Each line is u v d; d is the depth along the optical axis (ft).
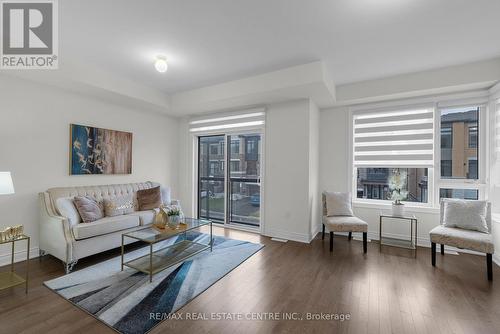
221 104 13.56
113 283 7.78
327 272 8.82
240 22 7.39
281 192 13.08
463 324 5.98
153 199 12.86
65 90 11.03
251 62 10.14
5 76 9.29
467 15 6.91
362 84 12.17
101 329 5.68
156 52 9.35
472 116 11.12
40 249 9.78
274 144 13.30
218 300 6.94
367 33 7.91
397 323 6.00
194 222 10.89
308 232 12.31
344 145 13.67
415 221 11.33
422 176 12.26
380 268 9.18
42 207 9.72
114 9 6.78
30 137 9.93
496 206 10.23
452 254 10.62
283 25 7.52
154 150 15.40
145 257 9.41
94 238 9.37
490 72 9.72
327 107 14.03
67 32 7.95
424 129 11.94
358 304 6.81
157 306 6.58
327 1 6.39
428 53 9.25
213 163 16.17
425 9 6.66
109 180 12.89
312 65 10.05
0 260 9.04
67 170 11.12
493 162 10.40
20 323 5.83
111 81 11.25
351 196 13.10
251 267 9.20
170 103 14.53
